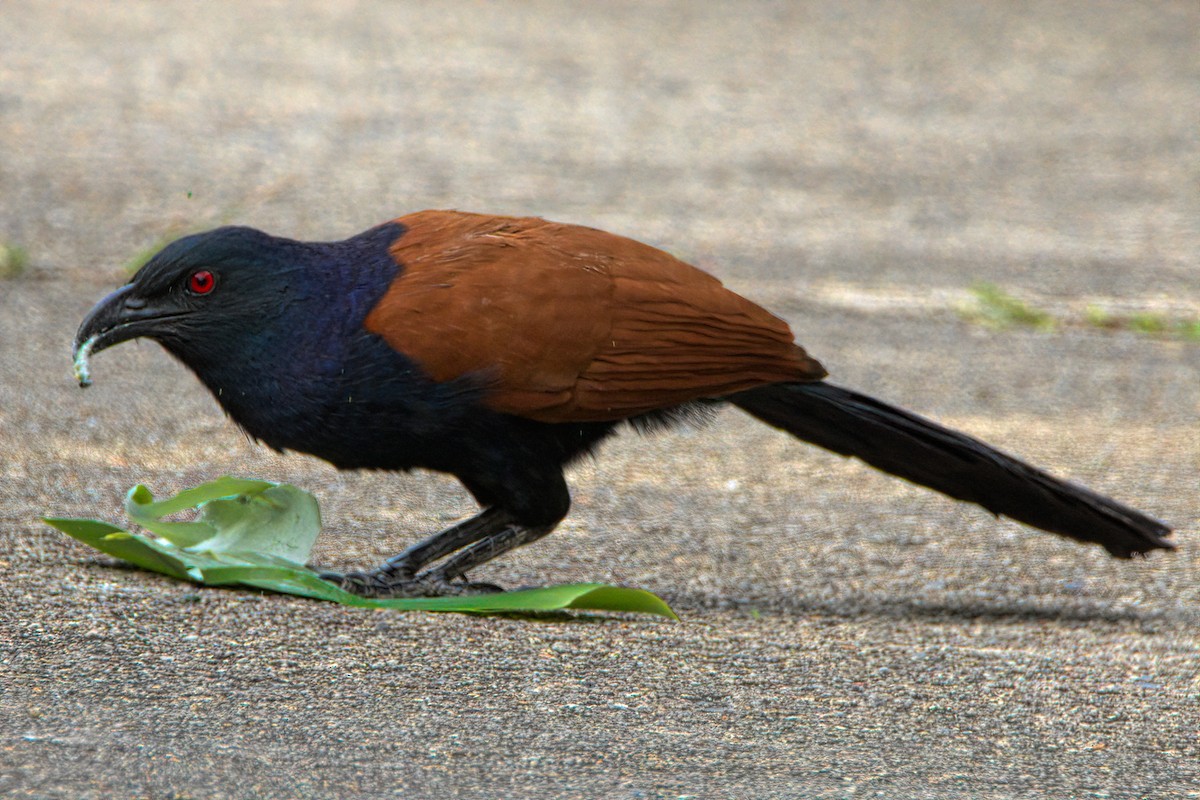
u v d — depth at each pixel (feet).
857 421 27.81
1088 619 27.58
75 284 52.65
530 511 26.43
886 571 29.99
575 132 79.82
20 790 16.67
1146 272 61.21
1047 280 59.57
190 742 18.52
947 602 28.27
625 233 62.34
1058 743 20.84
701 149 78.07
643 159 75.51
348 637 23.18
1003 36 107.45
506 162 73.05
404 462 25.71
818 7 115.85
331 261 24.97
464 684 21.52
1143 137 83.87
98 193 64.03
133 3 104.88
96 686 20.20
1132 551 28.60
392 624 23.98
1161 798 18.94
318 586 24.90
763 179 73.41
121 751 18.04
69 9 101.91
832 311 54.34
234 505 26.30
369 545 29.48
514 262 25.16
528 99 86.02
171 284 24.35
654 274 25.88
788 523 33.01
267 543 26.13
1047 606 28.30
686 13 112.16
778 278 57.98
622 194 68.95
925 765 19.61
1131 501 35.17
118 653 21.54
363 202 64.34
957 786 18.92
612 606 24.49
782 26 108.78
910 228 66.54
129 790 16.94
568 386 25.12
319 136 75.66
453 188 67.62
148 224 60.03
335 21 103.14
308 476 34.22
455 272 24.91
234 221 60.44
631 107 85.61
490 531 26.86
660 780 18.45
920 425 27.91
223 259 24.32
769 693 22.22
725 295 26.14
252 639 22.66
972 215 69.26
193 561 25.00
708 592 28.17
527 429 25.73
